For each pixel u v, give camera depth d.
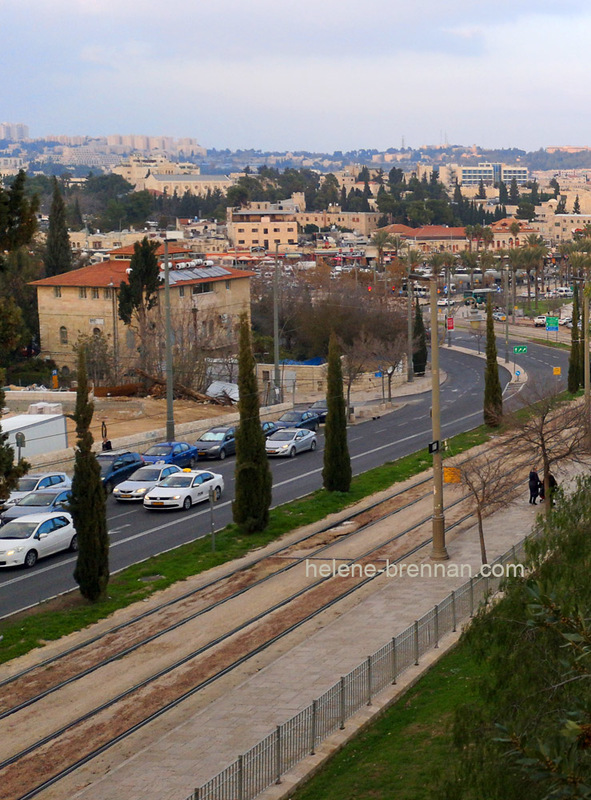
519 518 48.34
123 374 100.56
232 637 32.84
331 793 21.14
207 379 98.94
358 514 51.16
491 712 19.03
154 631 33.66
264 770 21.44
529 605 14.05
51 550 43.84
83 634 33.56
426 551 42.88
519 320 185.50
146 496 52.47
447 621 31.72
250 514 47.19
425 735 23.45
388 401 98.19
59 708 27.30
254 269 187.75
